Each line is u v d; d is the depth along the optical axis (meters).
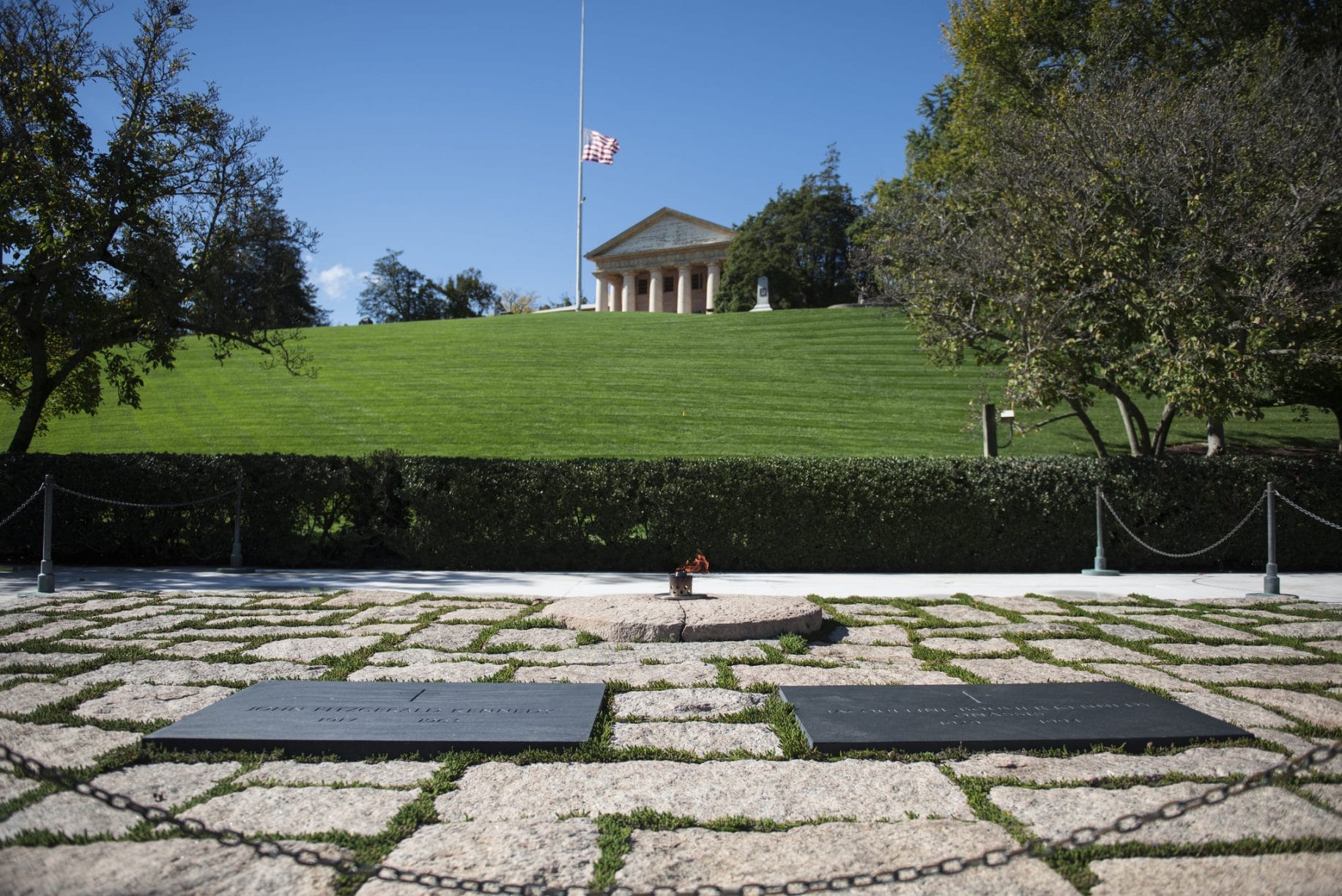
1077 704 5.30
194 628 7.74
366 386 27.52
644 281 88.69
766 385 27.36
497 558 12.57
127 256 14.28
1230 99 15.08
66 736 4.82
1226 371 13.45
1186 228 14.25
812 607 7.88
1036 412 25.30
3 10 13.48
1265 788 4.11
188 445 21.16
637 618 7.40
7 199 13.45
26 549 12.57
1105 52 19.62
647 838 3.63
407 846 3.53
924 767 4.44
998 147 17.39
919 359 30.47
